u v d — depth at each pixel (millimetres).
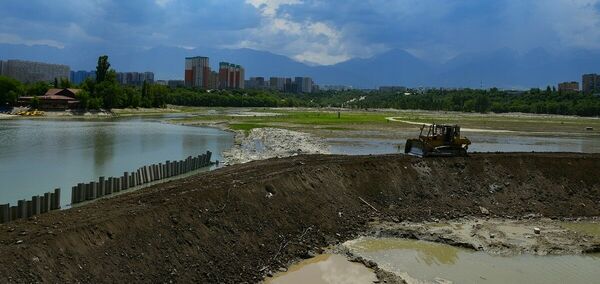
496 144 83938
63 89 161625
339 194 32844
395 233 29094
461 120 151125
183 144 72438
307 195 30828
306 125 113000
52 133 85875
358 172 35812
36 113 139750
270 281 21953
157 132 92312
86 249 18703
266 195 28516
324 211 30156
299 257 24781
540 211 35000
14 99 150000
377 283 22047
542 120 163875
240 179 30047
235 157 58094
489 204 35406
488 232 29734
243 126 106062
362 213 31922
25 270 16562
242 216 25625
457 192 36375
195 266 20922
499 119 165375
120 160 55438
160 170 43625
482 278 23406
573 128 124062
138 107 181625
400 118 154500
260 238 24953
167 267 20094
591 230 31859
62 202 34438
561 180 38688
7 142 70500
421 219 32281
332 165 35750
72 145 68375
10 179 43281
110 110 161500
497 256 26297
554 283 23141
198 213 23969
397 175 36656
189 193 25219
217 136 85625
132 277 18781
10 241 17891
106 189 36125
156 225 21703
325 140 82688
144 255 19969
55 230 19047
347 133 96250
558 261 25875
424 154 42562
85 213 22188
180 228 22297
